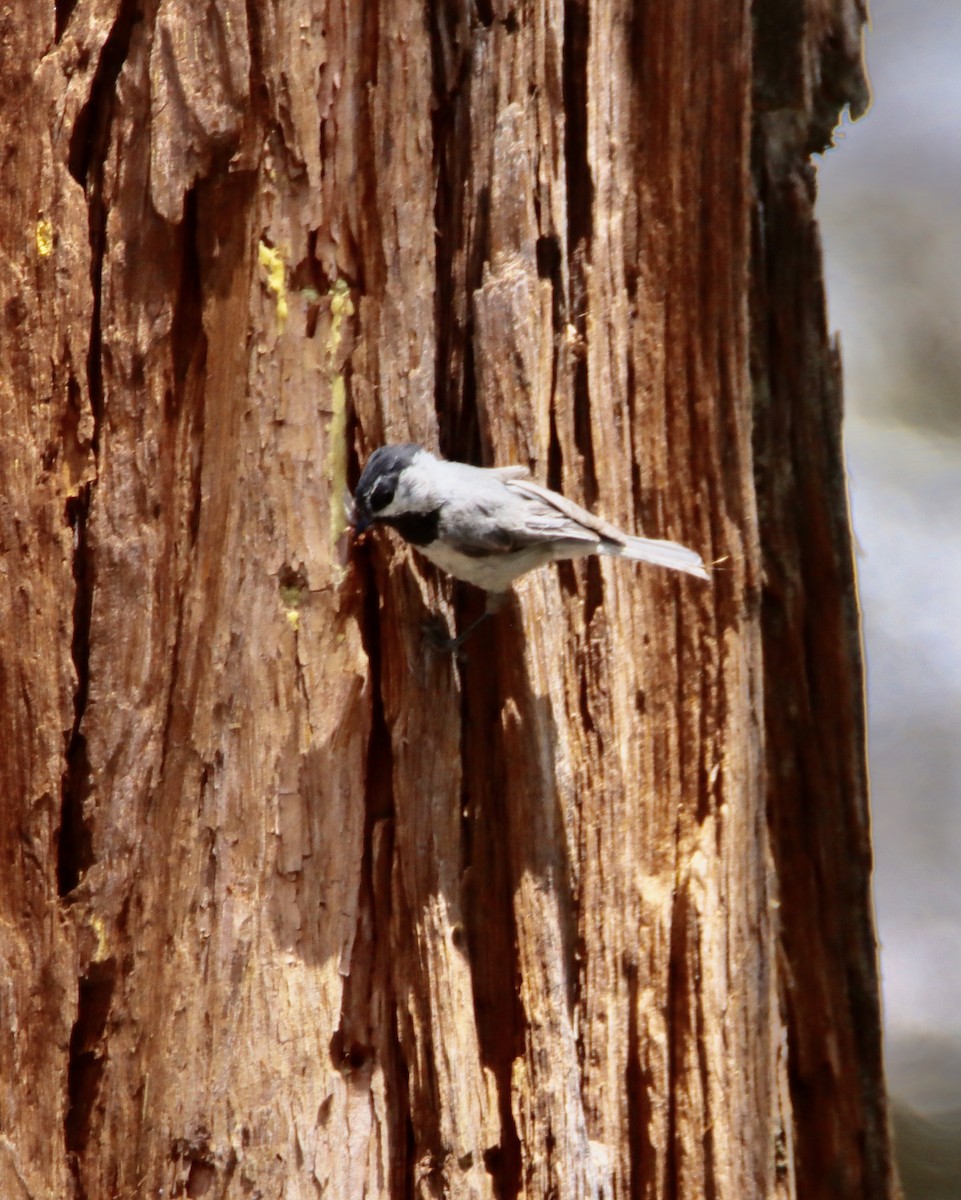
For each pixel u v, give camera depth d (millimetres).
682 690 9883
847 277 23094
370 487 8406
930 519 20578
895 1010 17828
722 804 9797
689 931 9500
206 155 8414
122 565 8477
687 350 9953
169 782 8445
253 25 8406
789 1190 9883
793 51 10891
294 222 8555
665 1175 9281
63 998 8383
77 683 8492
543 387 9266
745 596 10016
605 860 9344
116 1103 8352
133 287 8500
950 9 25391
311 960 8477
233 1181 8250
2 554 8539
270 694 8500
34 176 8555
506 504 8562
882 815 18984
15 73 8562
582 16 9594
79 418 8555
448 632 9031
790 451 11211
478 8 9180
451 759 8875
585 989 9219
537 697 9031
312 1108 8352
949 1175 16500
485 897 8922
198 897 8398
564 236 9430
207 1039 8328
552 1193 8547
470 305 9242
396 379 8891
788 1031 11359
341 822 8586
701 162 9906
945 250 23156
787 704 11297
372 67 8734
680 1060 9391
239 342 8508
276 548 8516
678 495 9961
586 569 9602
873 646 19828
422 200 8922
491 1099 8648
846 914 11336
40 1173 8344
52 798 8453
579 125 9625
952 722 19406
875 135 24547
